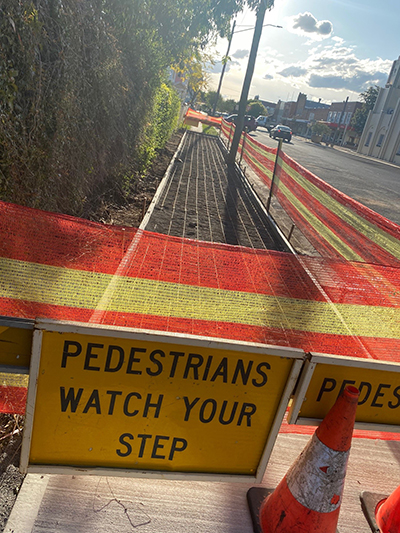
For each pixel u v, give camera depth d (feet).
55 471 6.11
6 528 6.24
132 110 27.63
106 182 23.62
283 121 291.38
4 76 11.28
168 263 8.55
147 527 6.69
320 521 6.35
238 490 7.69
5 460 7.30
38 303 7.95
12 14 11.60
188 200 29.09
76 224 7.82
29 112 13.24
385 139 140.15
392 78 147.02
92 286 8.14
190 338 5.48
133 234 8.21
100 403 5.79
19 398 7.63
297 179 26.35
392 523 7.30
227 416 6.19
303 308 9.45
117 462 6.32
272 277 9.26
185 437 6.27
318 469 6.21
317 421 6.48
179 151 53.88
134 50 27.17
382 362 6.18
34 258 7.78
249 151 51.06
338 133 212.23
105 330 5.27
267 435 6.44
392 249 15.46
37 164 13.84
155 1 28.40
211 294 8.87
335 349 9.67
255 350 5.70
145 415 5.99
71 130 16.58
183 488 7.49
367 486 8.34
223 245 8.84
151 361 5.61
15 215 7.41
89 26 18.38
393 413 6.71
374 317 9.96
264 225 26.91
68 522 6.51
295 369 5.90
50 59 15.01
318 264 9.73
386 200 48.42
